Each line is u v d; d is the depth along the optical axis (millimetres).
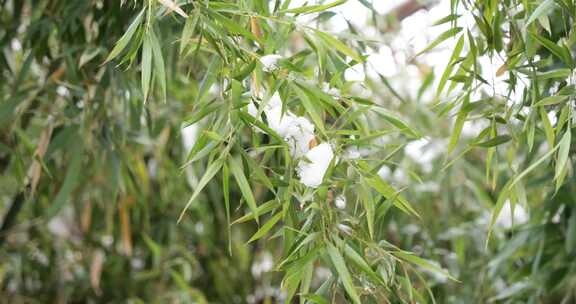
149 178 3080
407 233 2965
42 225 3029
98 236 3271
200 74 2203
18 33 2369
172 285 3205
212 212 3188
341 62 1715
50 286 3139
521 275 2357
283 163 1872
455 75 1646
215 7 1460
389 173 2844
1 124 2191
